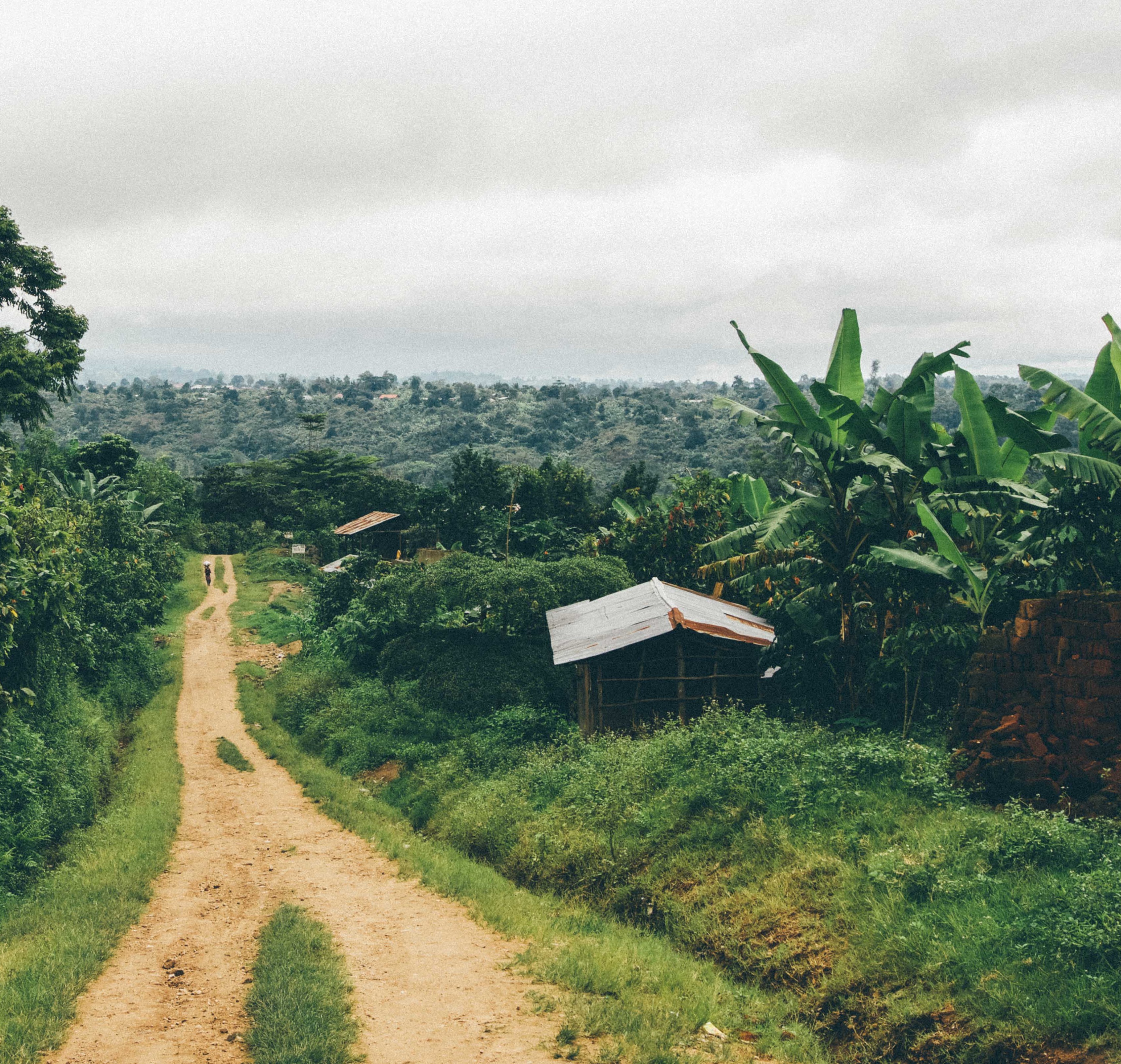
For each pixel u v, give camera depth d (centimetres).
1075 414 1199
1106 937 660
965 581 1305
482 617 2316
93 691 2403
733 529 2122
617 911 1028
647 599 1972
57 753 1540
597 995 734
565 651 1797
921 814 980
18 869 1123
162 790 1644
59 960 771
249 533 7588
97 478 5897
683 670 1720
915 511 1455
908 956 744
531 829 1246
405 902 1024
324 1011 666
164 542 4997
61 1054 611
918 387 1462
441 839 1373
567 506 4422
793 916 871
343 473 8400
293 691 2555
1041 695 1033
